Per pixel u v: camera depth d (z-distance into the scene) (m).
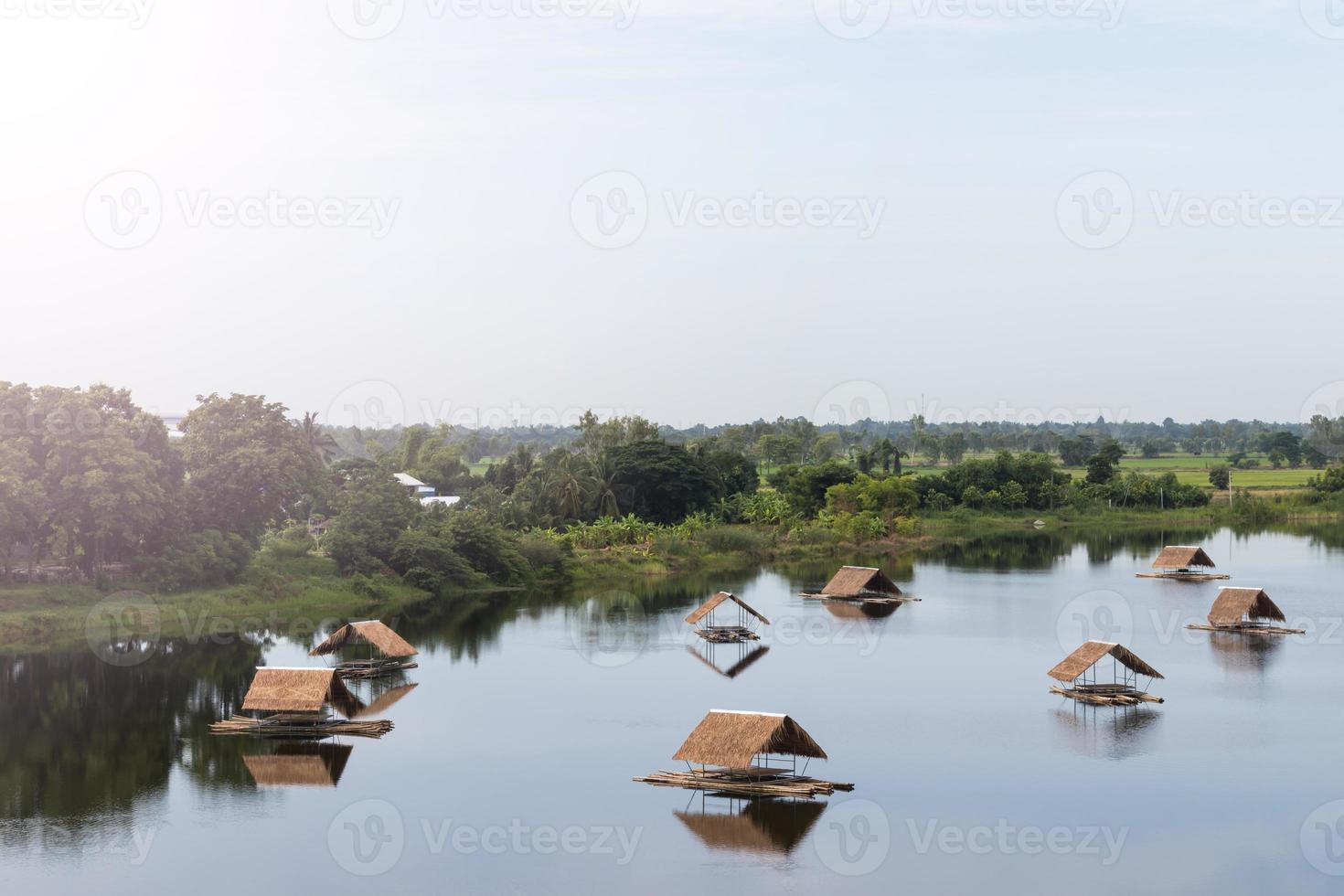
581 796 57.12
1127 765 61.56
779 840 51.22
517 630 106.38
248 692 70.38
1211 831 52.09
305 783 59.72
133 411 114.06
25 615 98.88
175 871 48.38
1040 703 75.81
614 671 87.00
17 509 100.06
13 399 104.25
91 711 74.75
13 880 47.69
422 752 65.06
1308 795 56.62
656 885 46.62
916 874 47.56
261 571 116.94
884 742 66.12
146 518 105.94
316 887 46.78
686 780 58.56
